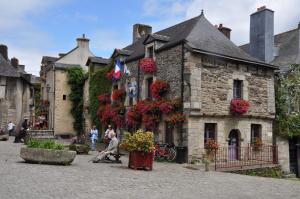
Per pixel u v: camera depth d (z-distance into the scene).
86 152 15.13
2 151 13.87
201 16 17.11
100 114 21.33
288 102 17.72
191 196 6.70
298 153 18.02
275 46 21.81
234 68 15.57
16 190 6.31
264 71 16.81
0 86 27.69
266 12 19.44
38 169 9.11
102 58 24.52
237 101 15.20
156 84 15.46
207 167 11.66
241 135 15.55
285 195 7.27
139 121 17.00
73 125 27.78
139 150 10.57
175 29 18.16
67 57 29.97
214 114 14.59
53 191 6.40
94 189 6.85
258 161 15.34
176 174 10.09
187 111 14.00
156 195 6.62
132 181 8.16
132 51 20.19
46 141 11.01
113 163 12.09
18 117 28.81
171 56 15.30
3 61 28.62
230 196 6.89
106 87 21.66
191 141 13.93
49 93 29.30
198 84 14.25
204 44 15.18
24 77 30.33
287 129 17.22
